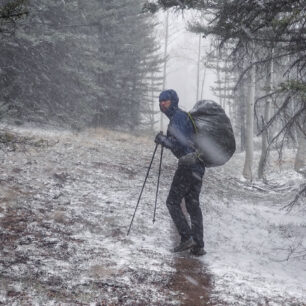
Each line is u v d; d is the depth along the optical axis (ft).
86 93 60.44
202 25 39.04
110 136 58.90
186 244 16.02
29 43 47.11
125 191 25.98
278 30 21.52
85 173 28.43
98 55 71.46
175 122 16.14
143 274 13.38
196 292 12.59
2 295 10.30
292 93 19.11
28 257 13.17
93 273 12.80
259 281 14.29
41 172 25.50
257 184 47.57
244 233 22.98
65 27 55.26
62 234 16.16
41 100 53.62
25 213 17.71
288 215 30.12
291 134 22.44
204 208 26.40
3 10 14.12
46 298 10.52
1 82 48.11
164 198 26.17
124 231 18.16
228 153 16.35
